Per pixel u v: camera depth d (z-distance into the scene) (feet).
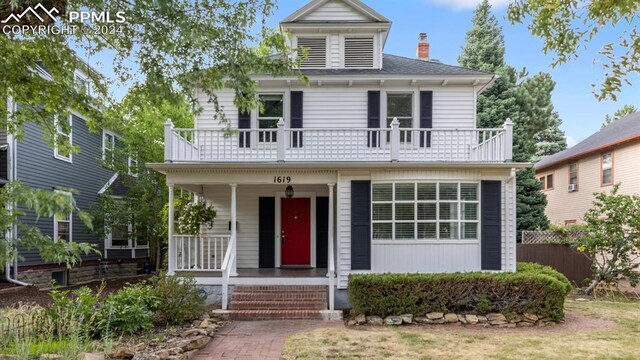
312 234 42.22
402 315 29.60
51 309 23.08
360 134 39.55
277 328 27.91
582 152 67.21
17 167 42.80
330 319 30.55
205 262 40.93
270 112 40.78
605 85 14.96
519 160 61.67
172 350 20.98
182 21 22.06
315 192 42.34
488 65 66.95
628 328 27.94
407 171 34.88
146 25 23.06
